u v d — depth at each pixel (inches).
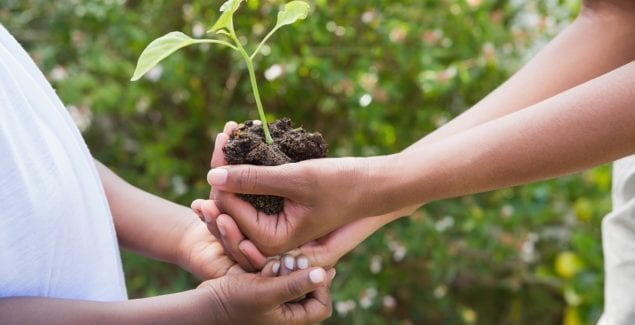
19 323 29.1
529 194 93.4
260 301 31.8
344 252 37.2
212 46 89.5
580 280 92.0
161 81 90.1
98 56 89.0
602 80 31.4
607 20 41.2
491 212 92.1
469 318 103.0
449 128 39.7
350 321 90.9
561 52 41.3
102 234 34.2
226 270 37.1
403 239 88.8
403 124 96.0
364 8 88.7
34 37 94.9
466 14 92.0
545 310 107.0
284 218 33.2
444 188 32.9
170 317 31.5
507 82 41.9
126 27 88.4
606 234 46.2
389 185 32.7
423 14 90.8
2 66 29.9
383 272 93.8
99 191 34.8
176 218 40.1
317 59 86.7
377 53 89.3
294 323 34.4
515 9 103.0
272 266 34.2
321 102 94.3
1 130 28.6
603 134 30.9
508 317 108.2
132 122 103.1
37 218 29.6
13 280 29.5
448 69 86.8
